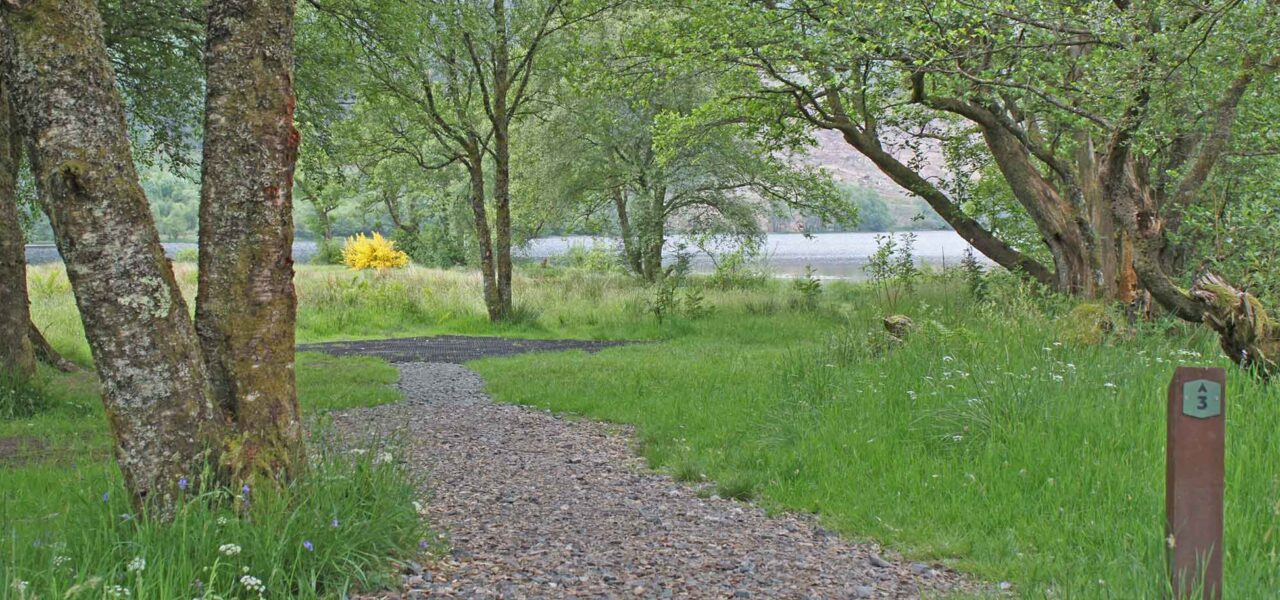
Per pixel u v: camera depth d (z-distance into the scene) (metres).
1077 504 5.27
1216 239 12.67
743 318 21.69
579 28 22.75
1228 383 6.79
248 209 4.73
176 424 4.30
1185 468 3.48
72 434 8.91
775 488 6.41
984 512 5.40
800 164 32.50
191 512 4.12
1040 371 7.32
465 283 27.81
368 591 4.14
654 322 21.73
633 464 7.66
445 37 20.38
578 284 28.62
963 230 20.45
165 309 4.32
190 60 15.02
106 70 4.24
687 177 32.69
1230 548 4.15
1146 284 9.41
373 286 26.02
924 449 6.63
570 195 34.38
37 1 4.09
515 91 26.34
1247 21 11.29
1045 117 15.84
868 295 25.38
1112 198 10.00
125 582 3.73
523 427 9.41
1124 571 4.16
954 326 11.02
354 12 16.05
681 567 4.76
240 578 3.80
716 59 17.09
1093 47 13.88
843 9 14.56
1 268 11.05
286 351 4.82
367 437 8.29
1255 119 13.16
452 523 5.61
